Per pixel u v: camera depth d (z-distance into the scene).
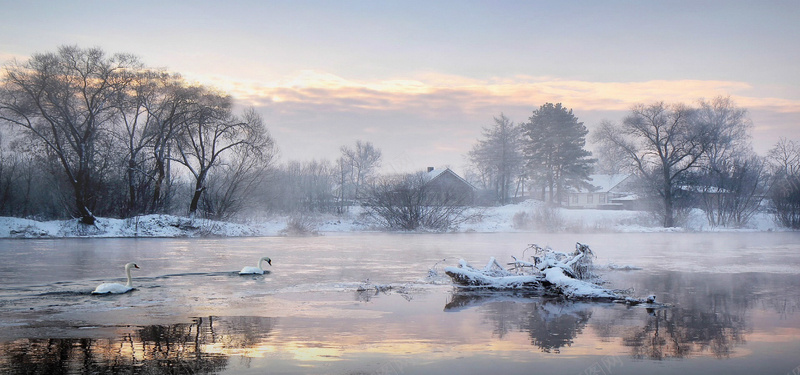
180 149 54.81
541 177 100.25
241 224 56.88
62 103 48.72
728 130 82.31
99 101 50.50
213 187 59.09
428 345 11.70
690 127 71.38
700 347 11.66
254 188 60.81
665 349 11.49
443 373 9.82
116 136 53.75
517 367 10.22
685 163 76.44
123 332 12.54
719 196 75.62
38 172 55.41
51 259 28.58
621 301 17.03
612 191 118.56
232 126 55.94
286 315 14.63
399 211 62.47
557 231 63.78
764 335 12.69
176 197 62.75
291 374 9.71
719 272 24.94
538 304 16.64
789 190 74.88
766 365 10.42
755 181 77.38
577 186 103.62
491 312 15.29
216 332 12.65
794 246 43.03
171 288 19.11
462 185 94.88
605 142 77.38
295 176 81.25
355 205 79.56
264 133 57.69
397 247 38.88
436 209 62.62
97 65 49.56
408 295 18.09
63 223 49.62
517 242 44.59
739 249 39.62
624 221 72.25
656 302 16.91
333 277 22.31
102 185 52.97
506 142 109.69
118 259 28.75
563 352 11.23
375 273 23.77
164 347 11.32
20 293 17.78
